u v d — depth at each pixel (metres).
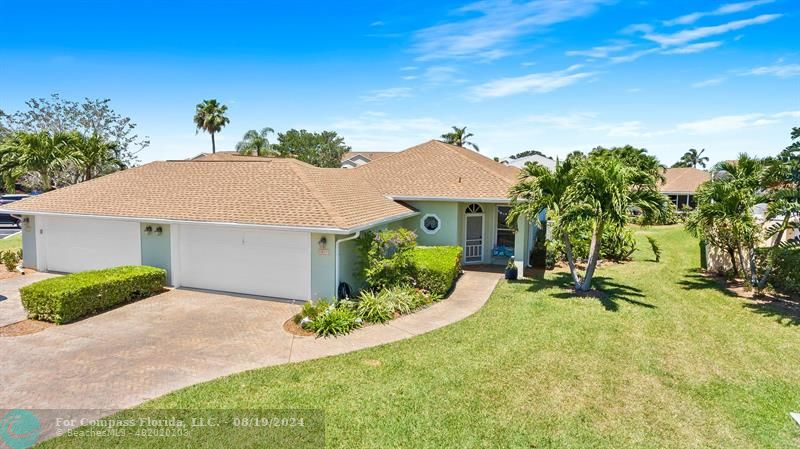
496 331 11.32
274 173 17.25
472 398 7.80
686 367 9.27
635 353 9.96
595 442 6.55
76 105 46.03
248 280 14.77
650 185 14.14
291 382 8.35
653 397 7.95
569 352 9.96
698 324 12.13
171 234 15.35
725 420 7.22
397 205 18.95
